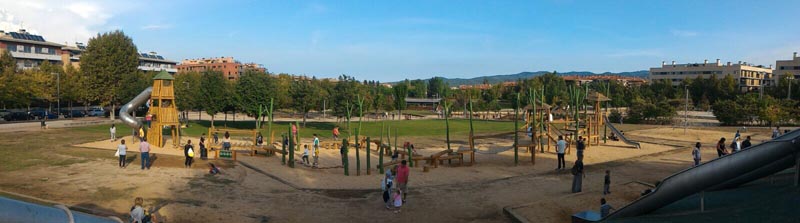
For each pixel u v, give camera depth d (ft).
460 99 454.40
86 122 202.80
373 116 358.43
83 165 87.92
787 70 479.41
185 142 138.10
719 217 44.96
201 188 70.85
